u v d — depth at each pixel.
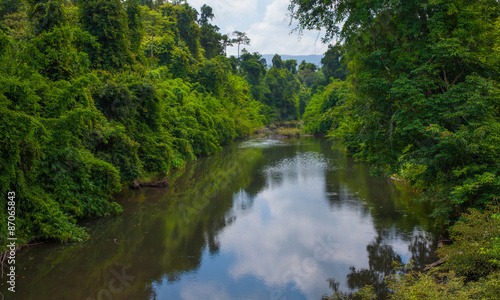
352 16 9.01
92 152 13.28
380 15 8.97
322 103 50.38
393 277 5.99
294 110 79.31
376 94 9.22
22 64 10.27
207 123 32.38
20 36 13.22
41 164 9.46
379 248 8.86
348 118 11.34
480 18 8.33
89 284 7.17
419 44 8.69
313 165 24.34
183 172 22.06
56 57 11.60
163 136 19.25
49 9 12.81
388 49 9.43
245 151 35.22
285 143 44.78
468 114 7.41
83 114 9.95
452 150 7.89
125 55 19.36
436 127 7.50
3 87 7.66
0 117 7.07
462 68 8.55
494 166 7.55
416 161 8.80
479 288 4.51
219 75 44.06
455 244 6.39
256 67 72.50
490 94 7.57
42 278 7.40
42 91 10.20
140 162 16.55
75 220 10.08
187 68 41.34
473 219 6.23
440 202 8.90
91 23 17.88
